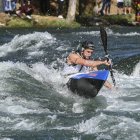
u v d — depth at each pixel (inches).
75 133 816.3
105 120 862.5
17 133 817.5
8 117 892.6
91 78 1060.5
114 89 1115.9
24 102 993.5
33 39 1951.3
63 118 896.3
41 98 1029.8
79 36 2263.8
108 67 1101.1
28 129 836.0
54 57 1647.4
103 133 807.7
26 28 2628.0
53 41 1988.2
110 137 791.1
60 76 1147.9
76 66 1103.6
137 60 1424.7
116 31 2635.3
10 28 2588.6
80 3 3368.6
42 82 1147.9
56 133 817.5
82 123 860.0
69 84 1087.0
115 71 1348.4
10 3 2928.2
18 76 1173.7
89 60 1084.5
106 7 3319.4
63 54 1710.1
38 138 798.5
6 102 983.6
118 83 1222.3
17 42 1889.8
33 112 929.5
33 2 3250.5
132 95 1096.8
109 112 939.3
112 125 837.8
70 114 927.0
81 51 1093.8
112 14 3376.0
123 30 2723.9
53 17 2847.0
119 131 812.0
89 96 1065.5
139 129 818.2
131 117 893.8
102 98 1065.5
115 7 3476.9
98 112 941.2
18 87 1085.1
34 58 1630.2
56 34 2325.3
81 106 994.7
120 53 1710.1
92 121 861.2
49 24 2763.3
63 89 1098.7
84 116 910.4
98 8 3378.4
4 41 1998.0
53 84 1136.8
